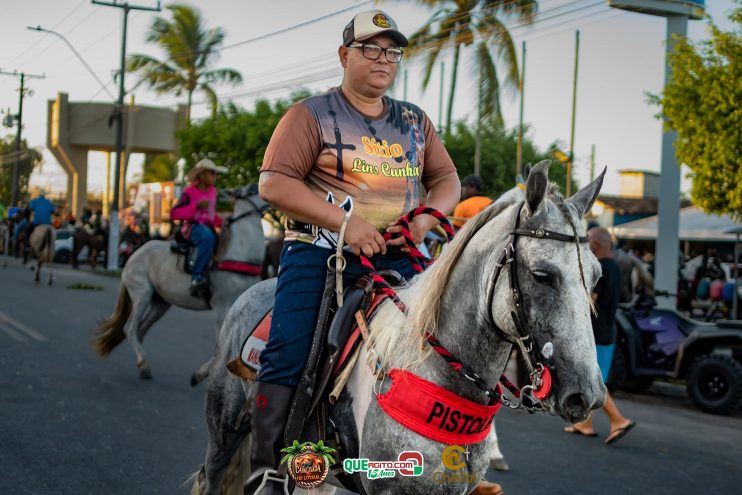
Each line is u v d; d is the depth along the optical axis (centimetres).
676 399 902
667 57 1262
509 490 527
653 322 904
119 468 520
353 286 279
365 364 266
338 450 274
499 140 2914
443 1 2362
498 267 241
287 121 278
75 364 879
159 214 2906
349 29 284
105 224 3048
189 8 3784
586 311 226
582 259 230
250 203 845
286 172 272
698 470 594
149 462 536
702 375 823
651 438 694
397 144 288
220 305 834
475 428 254
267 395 279
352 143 279
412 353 255
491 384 256
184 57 3588
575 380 220
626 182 3931
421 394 249
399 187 286
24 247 2597
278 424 277
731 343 831
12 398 695
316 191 283
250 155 2667
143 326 869
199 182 843
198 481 368
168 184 2811
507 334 244
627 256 1188
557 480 553
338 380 267
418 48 2409
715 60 1206
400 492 253
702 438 702
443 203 299
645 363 897
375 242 265
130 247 2773
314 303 279
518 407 247
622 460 614
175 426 634
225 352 354
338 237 271
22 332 1078
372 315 272
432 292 257
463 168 2842
